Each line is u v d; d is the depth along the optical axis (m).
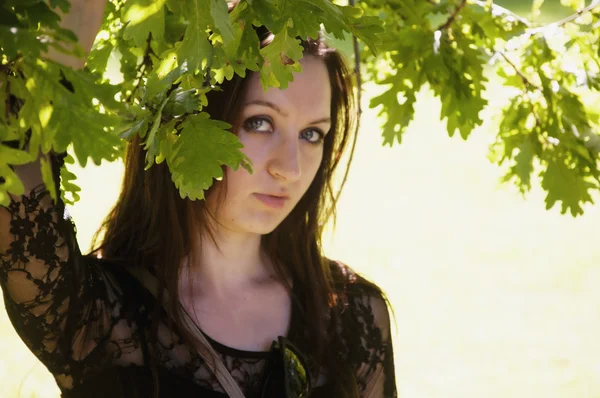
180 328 2.45
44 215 2.12
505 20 2.97
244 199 2.49
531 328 8.61
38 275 2.15
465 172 13.74
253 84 2.42
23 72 1.40
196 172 1.70
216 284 2.64
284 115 2.45
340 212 12.07
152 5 1.73
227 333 2.60
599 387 7.41
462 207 12.24
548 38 2.88
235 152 1.70
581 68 2.95
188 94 1.76
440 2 2.93
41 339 2.25
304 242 2.79
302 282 2.77
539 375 7.66
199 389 2.44
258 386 2.55
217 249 2.62
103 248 2.61
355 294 2.88
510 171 3.14
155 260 2.53
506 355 8.07
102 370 2.36
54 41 1.41
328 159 2.82
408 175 13.70
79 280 2.26
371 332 2.86
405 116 2.95
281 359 2.56
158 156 1.79
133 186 2.60
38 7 1.41
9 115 1.49
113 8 2.49
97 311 2.37
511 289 9.59
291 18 1.74
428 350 8.17
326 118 2.54
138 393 2.38
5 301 2.23
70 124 1.37
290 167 2.46
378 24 1.88
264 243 2.75
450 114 2.91
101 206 10.66
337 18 1.78
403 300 9.28
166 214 2.54
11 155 1.44
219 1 1.61
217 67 1.74
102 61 2.54
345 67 2.73
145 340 2.42
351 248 10.79
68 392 2.37
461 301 9.27
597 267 10.09
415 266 10.23
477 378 7.61
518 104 2.99
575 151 2.90
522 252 10.64
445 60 2.85
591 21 2.90
